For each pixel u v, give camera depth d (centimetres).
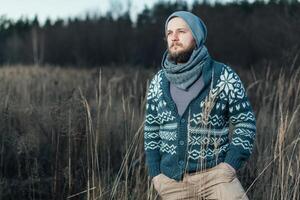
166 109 298
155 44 2353
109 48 2928
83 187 424
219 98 291
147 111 312
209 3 1884
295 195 373
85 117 438
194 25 292
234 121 297
